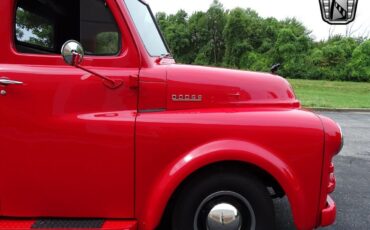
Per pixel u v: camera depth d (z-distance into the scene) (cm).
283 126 273
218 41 3631
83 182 273
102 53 279
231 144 266
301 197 273
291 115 281
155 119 271
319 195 278
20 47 279
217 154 264
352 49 3294
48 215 279
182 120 271
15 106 270
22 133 270
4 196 277
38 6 279
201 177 278
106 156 270
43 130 270
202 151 266
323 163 276
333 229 384
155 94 277
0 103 269
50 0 278
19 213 279
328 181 280
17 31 278
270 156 268
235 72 301
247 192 277
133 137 269
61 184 274
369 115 1341
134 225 274
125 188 274
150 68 279
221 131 270
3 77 268
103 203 276
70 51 245
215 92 287
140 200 276
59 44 284
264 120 275
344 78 3156
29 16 279
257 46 3678
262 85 299
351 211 433
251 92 295
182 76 283
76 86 271
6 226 271
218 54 3641
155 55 307
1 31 273
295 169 273
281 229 376
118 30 277
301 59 3303
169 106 279
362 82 3055
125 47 277
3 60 273
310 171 275
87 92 272
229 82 292
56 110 271
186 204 278
